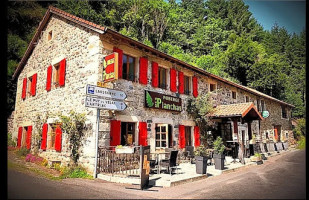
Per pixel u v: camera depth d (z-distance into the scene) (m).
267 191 4.81
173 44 29.53
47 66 11.19
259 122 15.97
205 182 6.80
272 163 9.36
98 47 8.22
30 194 4.61
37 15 18.30
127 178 6.73
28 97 12.68
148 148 6.61
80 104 8.57
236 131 11.20
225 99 14.18
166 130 10.20
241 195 4.82
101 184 6.43
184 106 11.39
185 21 33.06
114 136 8.05
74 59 9.28
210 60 26.80
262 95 17.34
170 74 10.82
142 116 9.26
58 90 9.96
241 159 9.97
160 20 27.83
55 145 9.18
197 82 12.34
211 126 12.61
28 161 9.81
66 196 4.74
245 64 23.80
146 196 5.25
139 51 9.60
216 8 34.72
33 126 11.52
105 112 8.03
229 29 33.12
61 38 10.30
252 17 32.12
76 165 8.15
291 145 12.62
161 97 10.01
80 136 8.24
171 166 7.52
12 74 15.60
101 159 7.64
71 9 19.70
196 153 9.62
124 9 25.84
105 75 7.97
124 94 8.21
